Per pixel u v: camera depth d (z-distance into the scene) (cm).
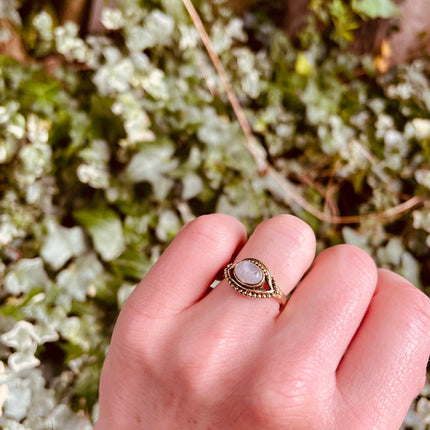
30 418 23
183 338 11
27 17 28
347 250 12
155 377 11
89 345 25
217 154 29
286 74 34
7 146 26
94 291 26
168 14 30
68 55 29
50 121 27
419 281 32
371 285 11
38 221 26
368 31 35
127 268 26
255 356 10
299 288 11
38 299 25
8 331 24
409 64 36
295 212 31
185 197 27
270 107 33
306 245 12
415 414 26
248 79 33
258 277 11
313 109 33
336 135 33
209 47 31
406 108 35
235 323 11
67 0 29
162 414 11
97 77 28
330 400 10
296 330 10
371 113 35
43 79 28
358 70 36
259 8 34
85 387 24
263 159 31
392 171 33
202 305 11
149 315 11
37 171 27
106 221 26
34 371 23
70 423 23
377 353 10
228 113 32
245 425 10
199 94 31
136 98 29
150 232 28
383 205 32
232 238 12
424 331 11
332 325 10
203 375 10
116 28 29
